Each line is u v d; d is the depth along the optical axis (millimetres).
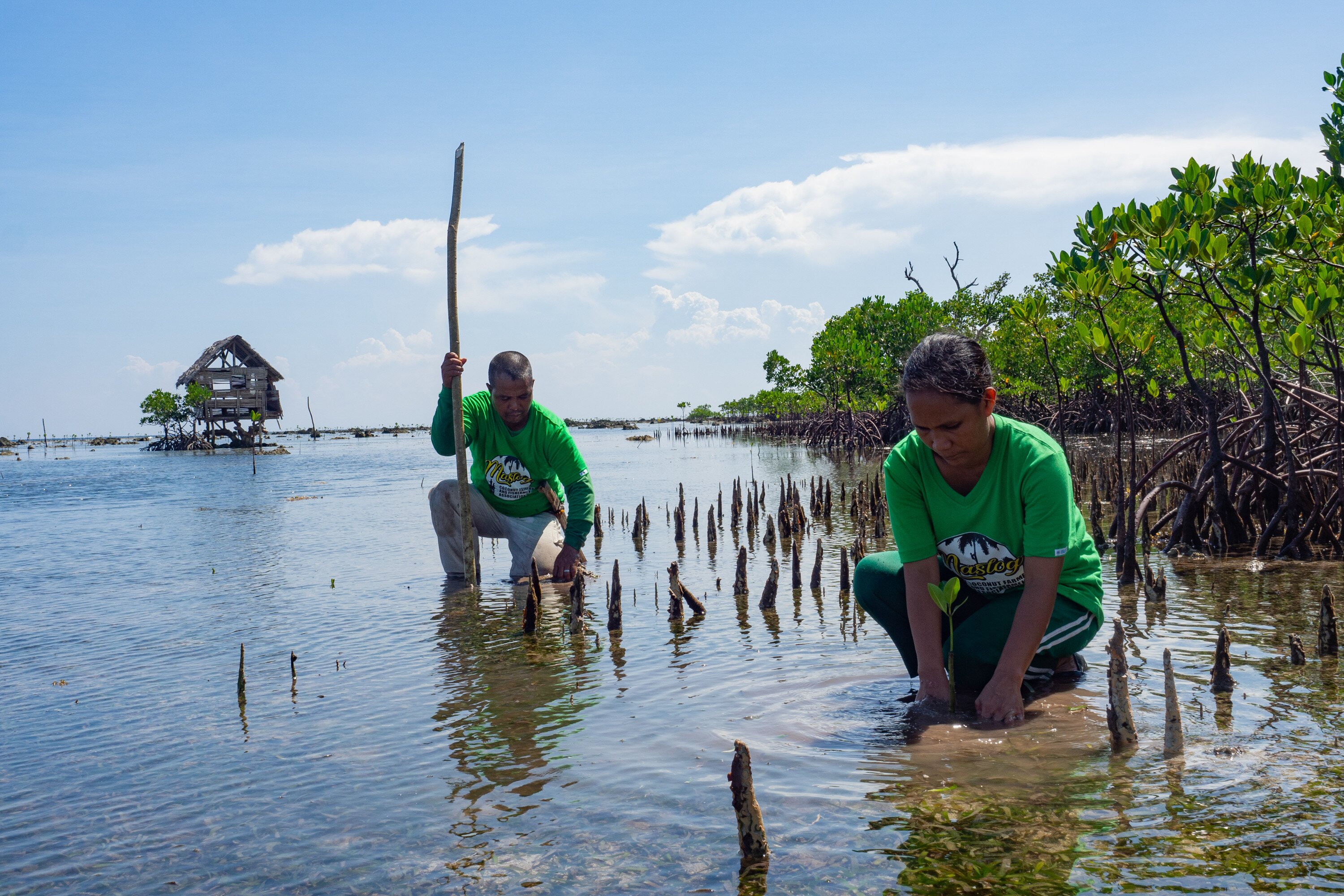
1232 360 10234
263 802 2986
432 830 2678
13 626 6520
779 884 2209
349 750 3480
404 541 11219
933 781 2805
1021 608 3488
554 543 7734
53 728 3986
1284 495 7957
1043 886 2115
